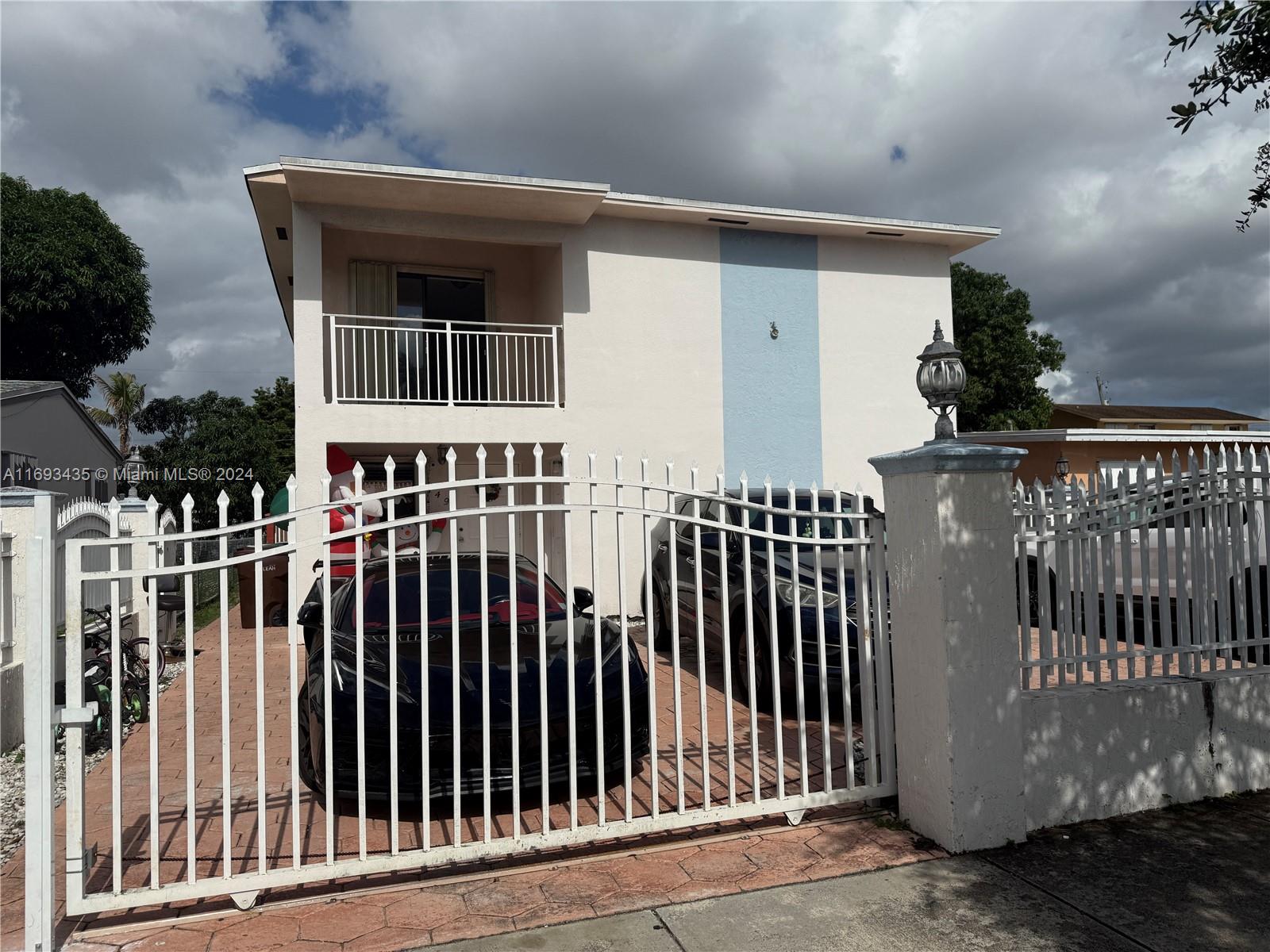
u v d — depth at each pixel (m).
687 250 12.12
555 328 11.45
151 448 28.56
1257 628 4.87
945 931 3.21
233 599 14.70
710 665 8.09
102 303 22.72
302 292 10.23
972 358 26.03
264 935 3.20
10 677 5.99
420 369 12.62
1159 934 3.17
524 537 11.73
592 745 4.54
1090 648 4.50
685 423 11.95
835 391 12.82
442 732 4.30
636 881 3.63
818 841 4.05
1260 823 4.22
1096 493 4.54
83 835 3.24
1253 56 3.29
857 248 13.08
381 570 5.84
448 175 9.75
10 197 21.61
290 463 32.38
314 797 4.79
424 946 3.13
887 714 4.41
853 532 4.42
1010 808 4.00
